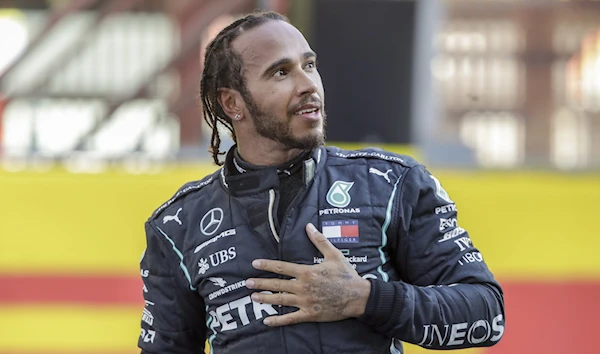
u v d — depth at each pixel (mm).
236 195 6086
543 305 12906
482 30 13367
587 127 13383
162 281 6410
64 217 13102
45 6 13867
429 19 13312
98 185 13219
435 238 6023
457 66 13398
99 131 13672
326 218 5918
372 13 13219
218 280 5988
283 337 5758
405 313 5621
